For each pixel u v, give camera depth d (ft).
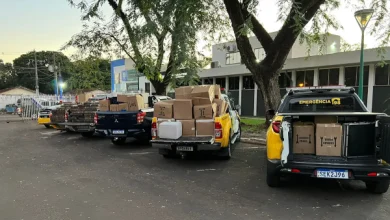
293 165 13.51
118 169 20.20
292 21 29.22
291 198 13.89
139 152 26.68
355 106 16.76
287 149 13.67
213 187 15.83
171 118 22.15
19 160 23.34
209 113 21.38
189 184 16.46
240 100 77.10
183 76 38.50
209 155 24.50
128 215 12.04
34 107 66.85
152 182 16.94
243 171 19.24
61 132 42.57
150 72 43.62
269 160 14.52
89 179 17.67
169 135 21.21
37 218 11.82
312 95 17.49
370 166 12.58
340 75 57.47
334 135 13.69
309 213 12.06
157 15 31.78
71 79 49.98
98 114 28.81
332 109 17.12
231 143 24.62
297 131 14.37
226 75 77.05
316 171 13.20
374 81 52.85
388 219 11.37
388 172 12.43
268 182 15.49
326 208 12.59
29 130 45.50
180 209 12.66
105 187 16.02
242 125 42.75
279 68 33.83
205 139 20.76
